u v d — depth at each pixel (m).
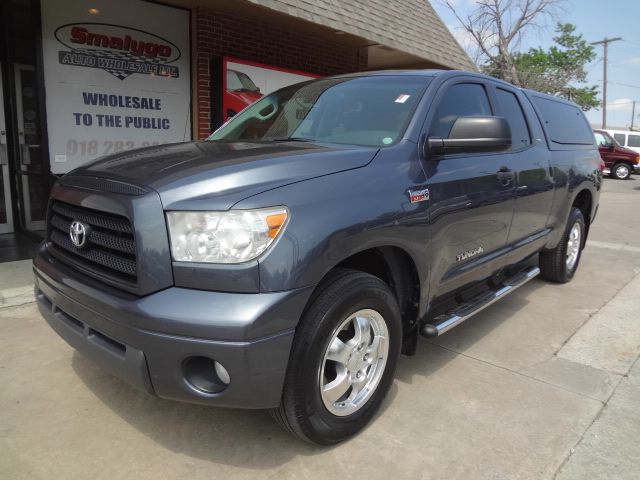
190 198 2.21
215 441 2.67
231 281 2.13
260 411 2.95
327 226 2.33
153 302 2.16
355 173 2.61
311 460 2.55
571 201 5.21
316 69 8.97
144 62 7.02
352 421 2.67
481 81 3.90
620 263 6.95
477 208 3.42
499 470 2.53
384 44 8.77
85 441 2.63
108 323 2.31
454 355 3.82
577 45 39.22
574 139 5.54
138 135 7.12
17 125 6.68
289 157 2.53
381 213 2.60
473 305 3.67
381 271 2.96
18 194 6.92
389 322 2.79
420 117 3.11
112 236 2.38
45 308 2.84
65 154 6.49
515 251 4.18
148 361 2.20
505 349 3.96
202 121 7.46
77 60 6.43
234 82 7.48
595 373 3.59
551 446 2.73
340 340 2.60
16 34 6.36
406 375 3.46
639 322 4.63
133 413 2.89
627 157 23.80
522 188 4.05
